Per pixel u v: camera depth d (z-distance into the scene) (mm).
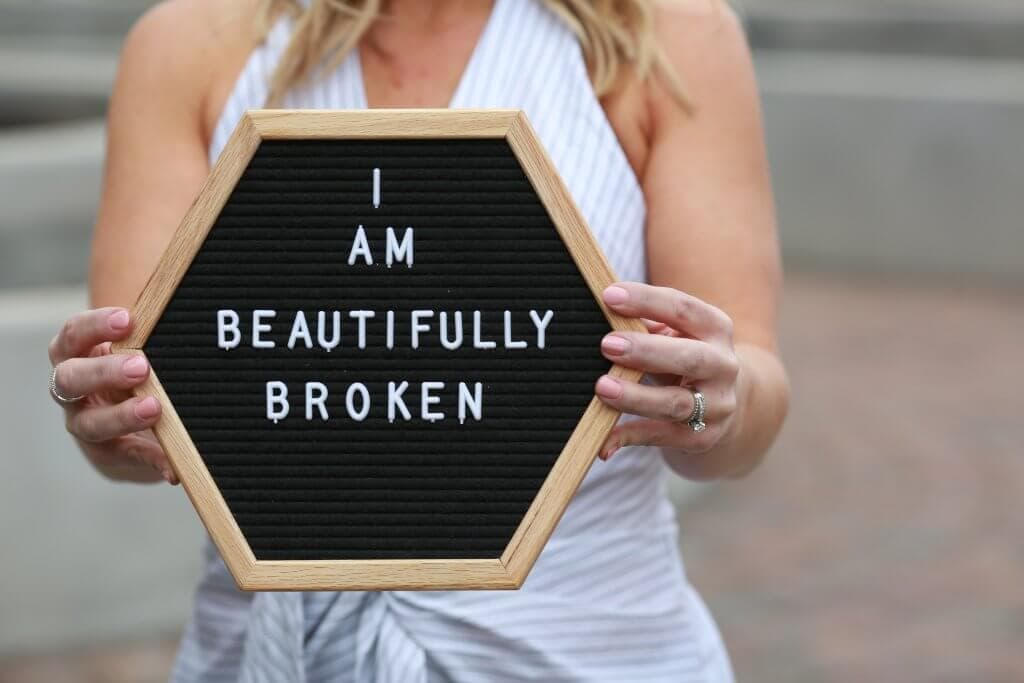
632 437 2008
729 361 1961
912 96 13336
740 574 7250
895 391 9906
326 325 1970
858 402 9672
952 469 8523
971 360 10664
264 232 1969
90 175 6508
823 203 13719
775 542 7621
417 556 1965
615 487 2404
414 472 1967
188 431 1974
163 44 2488
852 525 7805
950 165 13273
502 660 2322
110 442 2229
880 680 6164
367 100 2391
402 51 2393
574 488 1943
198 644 2557
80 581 6184
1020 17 14930
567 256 1963
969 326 11695
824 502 8109
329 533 1966
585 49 2375
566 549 2361
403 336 1967
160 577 6320
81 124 9141
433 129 1956
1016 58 14867
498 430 1965
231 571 1952
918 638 6562
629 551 2418
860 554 7453
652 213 2406
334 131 1958
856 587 7090
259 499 1967
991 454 8750
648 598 2436
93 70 9594
